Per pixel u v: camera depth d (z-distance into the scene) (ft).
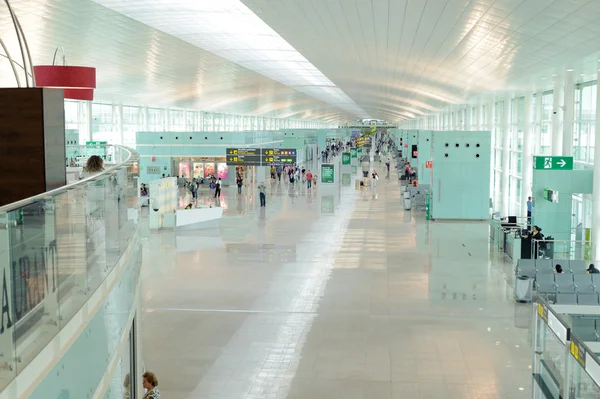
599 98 68.28
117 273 23.40
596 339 35.60
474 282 62.44
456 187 103.60
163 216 94.99
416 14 58.49
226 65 106.52
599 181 68.18
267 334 47.52
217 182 138.21
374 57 97.35
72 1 56.44
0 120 21.17
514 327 48.85
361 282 62.44
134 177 29.84
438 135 102.94
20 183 21.26
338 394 37.19
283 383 38.73
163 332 48.08
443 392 37.42
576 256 67.82
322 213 111.65
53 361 15.17
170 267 69.26
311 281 62.85
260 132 160.56
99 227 20.53
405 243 82.74
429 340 46.06
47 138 21.47
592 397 20.56
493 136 143.54
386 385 38.40
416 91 158.30
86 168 35.78
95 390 18.81
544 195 73.72
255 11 63.00
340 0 56.49
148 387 30.78
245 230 93.35
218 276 64.95
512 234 75.31
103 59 89.45
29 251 14.16
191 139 147.02
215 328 48.96
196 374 40.09
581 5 41.34
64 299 16.49
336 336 47.01
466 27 59.52
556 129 92.43
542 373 27.48
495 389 37.78
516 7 46.57
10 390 12.78
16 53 77.10
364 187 160.25
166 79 120.26
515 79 88.89
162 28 72.13
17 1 54.03
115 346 22.27
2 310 12.60
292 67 116.26
